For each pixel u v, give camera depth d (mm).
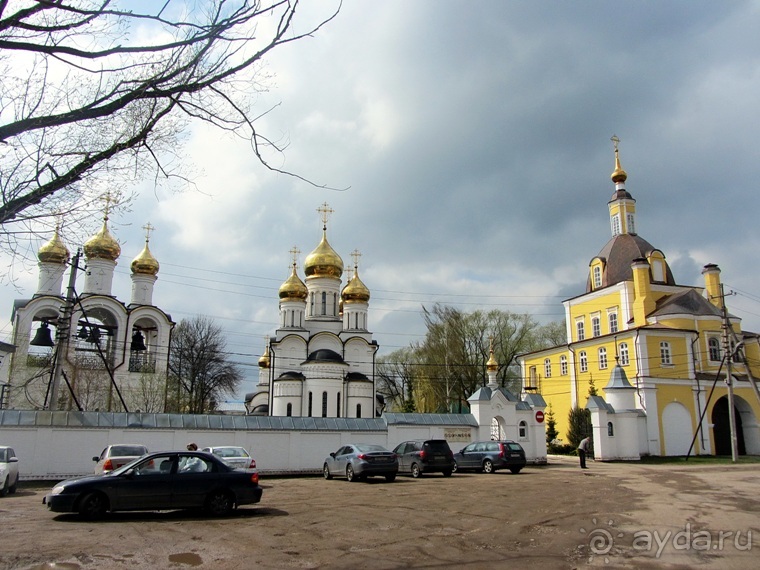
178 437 30234
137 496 13930
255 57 7305
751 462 38344
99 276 51781
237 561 9500
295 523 13312
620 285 52125
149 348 53562
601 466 35969
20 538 11266
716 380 41562
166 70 7324
